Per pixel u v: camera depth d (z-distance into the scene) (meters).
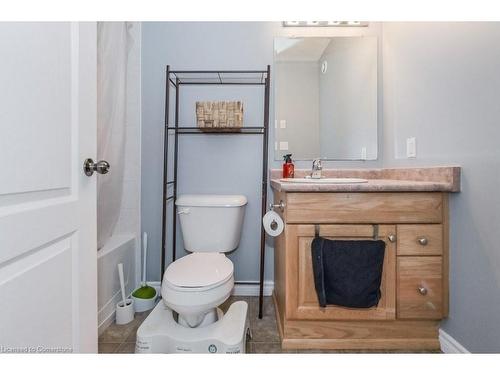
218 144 1.92
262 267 1.69
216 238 1.69
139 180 1.94
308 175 1.84
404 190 1.20
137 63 1.91
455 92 1.19
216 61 1.90
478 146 1.07
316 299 1.28
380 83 1.93
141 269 1.96
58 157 0.77
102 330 1.50
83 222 0.88
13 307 0.62
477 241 1.09
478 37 1.06
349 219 1.25
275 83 1.90
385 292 1.26
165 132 1.79
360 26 1.92
